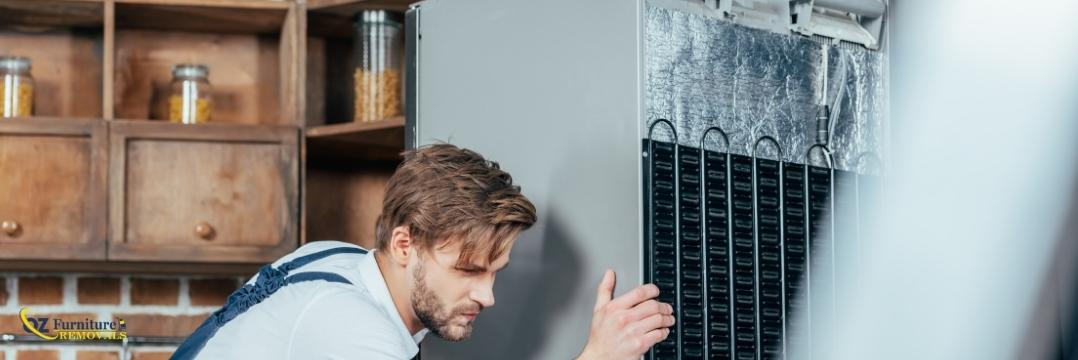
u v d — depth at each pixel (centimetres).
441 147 160
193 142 275
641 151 157
